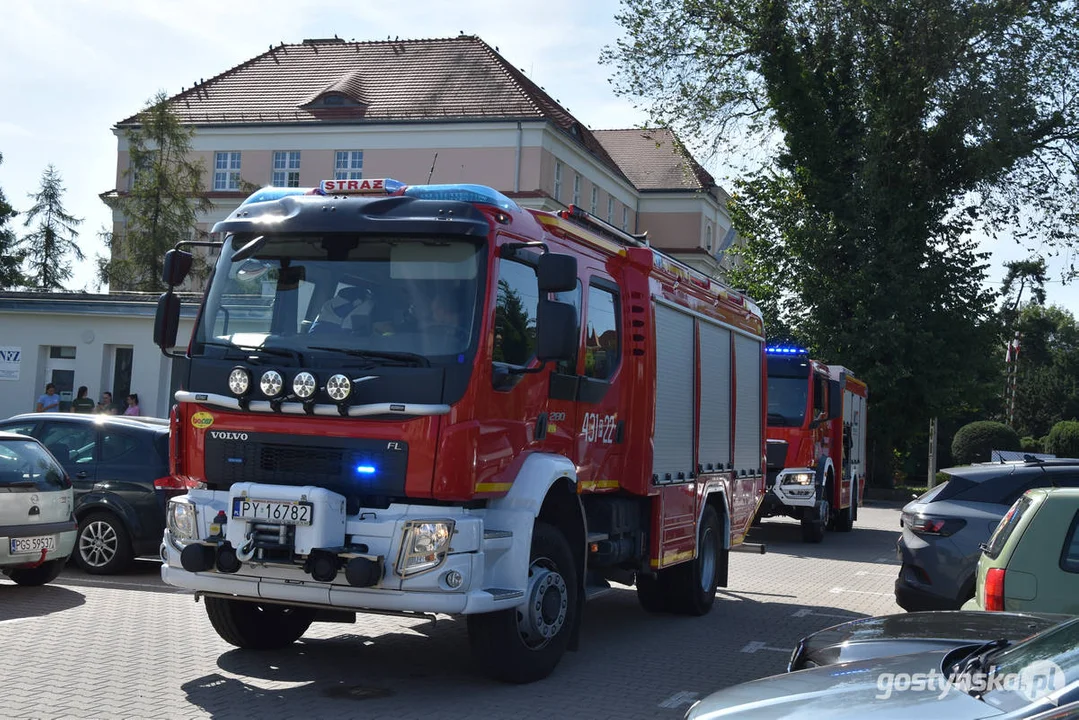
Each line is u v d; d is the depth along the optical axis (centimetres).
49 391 2473
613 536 930
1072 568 696
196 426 746
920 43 3216
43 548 1095
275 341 729
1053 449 6038
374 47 5347
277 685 747
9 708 661
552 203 4838
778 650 955
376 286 725
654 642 979
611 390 918
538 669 770
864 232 3497
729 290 1241
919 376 3569
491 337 719
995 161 3250
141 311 2661
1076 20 3175
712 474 1155
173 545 738
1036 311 8694
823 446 2100
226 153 5119
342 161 4984
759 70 3441
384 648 891
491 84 4953
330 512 687
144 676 757
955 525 917
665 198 6044
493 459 725
